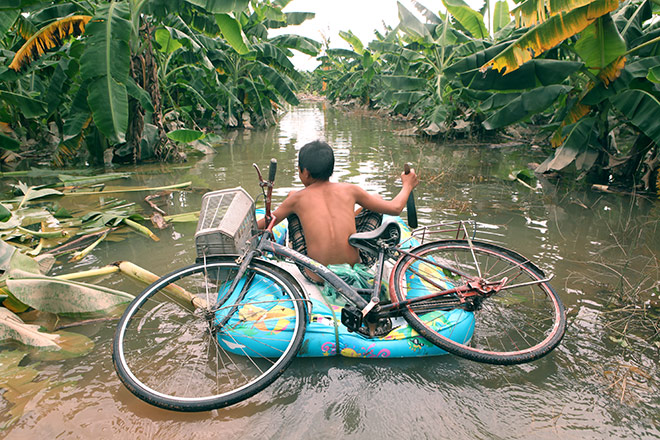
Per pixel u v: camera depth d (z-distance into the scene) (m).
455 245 2.56
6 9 5.36
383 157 8.29
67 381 1.99
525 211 4.75
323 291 2.40
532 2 4.63
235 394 1.78
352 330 2.09
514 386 1.96
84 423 1.73
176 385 1.96
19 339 2.22
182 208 4.86
